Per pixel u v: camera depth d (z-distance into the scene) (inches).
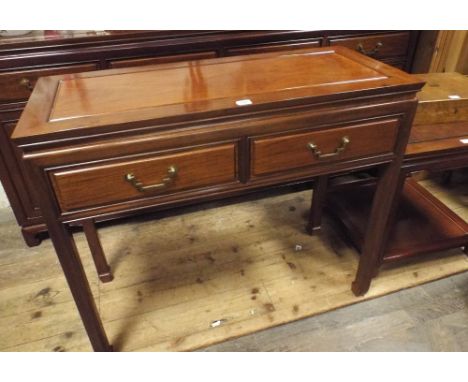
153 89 35.9
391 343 45.7
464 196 72.2
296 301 51.0
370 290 52.2
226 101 32.4
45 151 28.2
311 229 62.9
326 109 34.4
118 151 29.8
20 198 57.4
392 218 46.6
